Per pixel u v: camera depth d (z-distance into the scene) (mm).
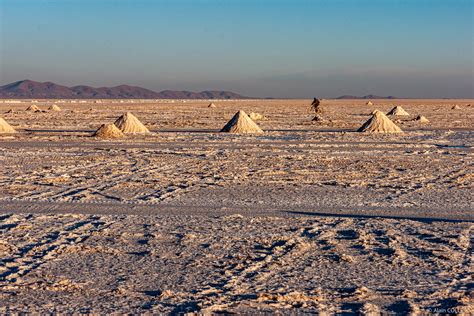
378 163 20609
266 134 34812
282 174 17844
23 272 8133
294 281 7684
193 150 24953
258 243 9523
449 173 18250
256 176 17359
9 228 10633
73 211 12172
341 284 7578
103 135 31906
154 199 13508
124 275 7945
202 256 8797
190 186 15430
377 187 15359
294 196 13969
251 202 13164
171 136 32750
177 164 20344
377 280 7730
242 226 10648
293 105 119562
